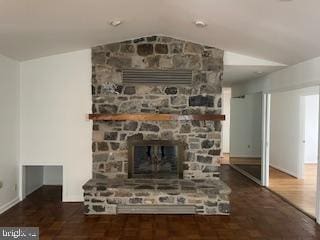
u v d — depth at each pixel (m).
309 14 3.16
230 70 6.18
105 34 4.82
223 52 5.52
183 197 4.89
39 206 5.26
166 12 4.12
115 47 5.49
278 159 8.89
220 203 4.89
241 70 6.16
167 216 4.80
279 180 7.46
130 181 5.36
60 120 5.51
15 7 3.17
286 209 5.21
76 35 4.55
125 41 5.49
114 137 5.53
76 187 5.55
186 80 5.54
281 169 8.69
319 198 4.52
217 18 3.90
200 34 4.87
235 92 9.36
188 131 5.57
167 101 5.55
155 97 5.54
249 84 8.05
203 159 5.57
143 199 4.90
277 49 4.73
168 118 5.42
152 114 5.43
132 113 5.51
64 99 5.50
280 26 3.72
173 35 5.34
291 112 8.08
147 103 5.54
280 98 8.73
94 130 5.51
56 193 6.12
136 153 5.61
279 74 6.10
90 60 5.52
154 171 5.62
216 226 4.39
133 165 5.57
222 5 3.42
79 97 5.51
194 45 5.52
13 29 3.84
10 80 5.14
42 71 5.48
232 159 9.14
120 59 5.50
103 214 4.87
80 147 5.54
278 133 8.88
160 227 4.33
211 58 5.52
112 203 4.90
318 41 3.89
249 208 5.25
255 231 4.21
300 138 7.64
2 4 3.06
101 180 5.39
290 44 4.32
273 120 9.21
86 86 5.52
